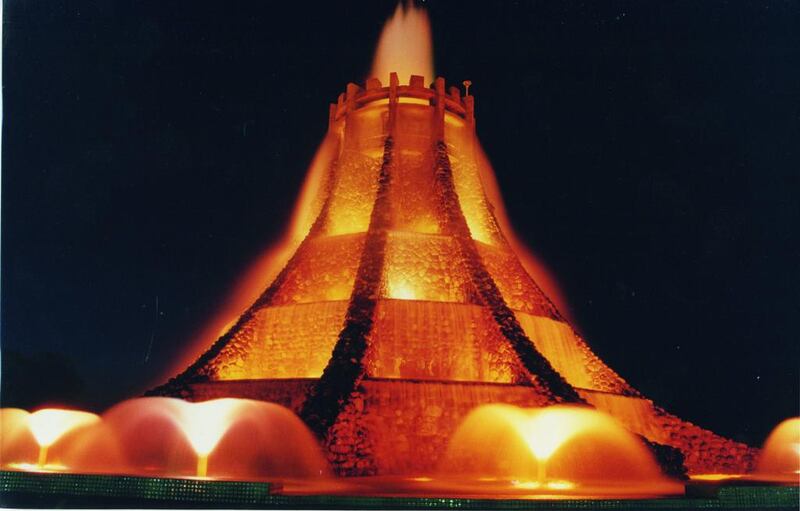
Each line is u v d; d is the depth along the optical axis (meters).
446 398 14.98
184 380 17.27
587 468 13.75
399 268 19.28
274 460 13.55
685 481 13.84
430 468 14.02
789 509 9.73
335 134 24.17
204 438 14.34
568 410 14.88
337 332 17.50
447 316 17.50
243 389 16.08
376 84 23.55
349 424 13.91
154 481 9.44
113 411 15.78
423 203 21.92
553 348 19.50
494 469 14.12
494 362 16.95
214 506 8.96
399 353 16.88
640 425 17.86
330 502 9.09
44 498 9.30
